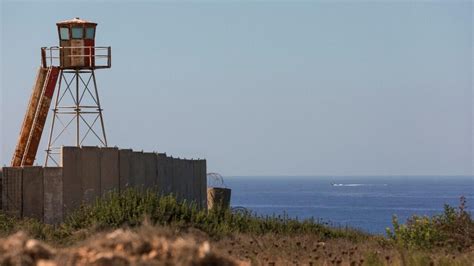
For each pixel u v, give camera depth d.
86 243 37.12
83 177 83.88
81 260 33.97
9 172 80.56
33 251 34.38
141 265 32.94
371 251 57.06
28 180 81.12
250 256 54.25
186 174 107.94
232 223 73.25
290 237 71.38
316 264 51.50
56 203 82.06
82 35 102.06
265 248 61.16
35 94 100.94
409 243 68.50
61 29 102.38
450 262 54.22
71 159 83.25
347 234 77.38
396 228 72.12
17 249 34.19
